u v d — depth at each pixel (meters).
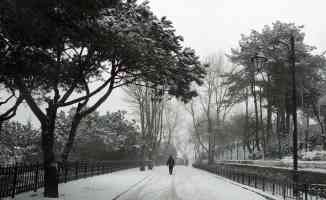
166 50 17.39
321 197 16.03
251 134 53.25
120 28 13.88
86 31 11.99
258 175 24.75
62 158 18.98
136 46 14.59
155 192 20.78
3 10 9.19
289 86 38.62
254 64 42.38
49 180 15.43
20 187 15.77
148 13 16.55
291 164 25.39
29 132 28.09
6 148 25.17
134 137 48.59
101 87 18.02
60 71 13.83
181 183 28.17
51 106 16.08
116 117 43.06
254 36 42.31
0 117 16.81
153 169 54.03
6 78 11.38
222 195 19.91
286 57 37.28
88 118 39.69
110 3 10.93
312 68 39.75
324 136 32.97
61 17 10.52
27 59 10.68
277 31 39.34
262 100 50.81
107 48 14.22
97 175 30.81
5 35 10.05
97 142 40.25
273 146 42.94
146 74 17.50
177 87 19.31
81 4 10.11
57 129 35.53
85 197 16.19
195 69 18.61
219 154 77.31
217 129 58.47
